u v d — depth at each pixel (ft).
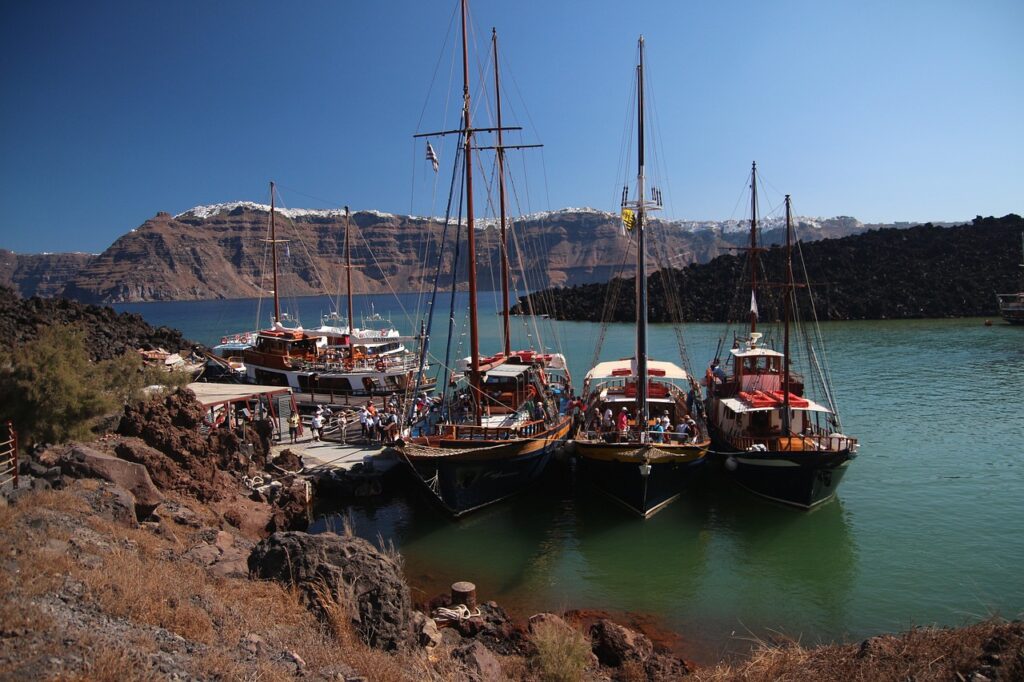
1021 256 393.91
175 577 42.11
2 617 30.55
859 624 63.93
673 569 76.89
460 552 82.23
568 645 48.11
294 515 84.84
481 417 101.45
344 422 122.11
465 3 107.24
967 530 84.23
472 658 44.80
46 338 84.89
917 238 447.83
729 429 108.27
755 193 134.92
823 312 379.76
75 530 44.80
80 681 27.48
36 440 72.90
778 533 86.17
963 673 37.37
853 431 130.52
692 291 431.84
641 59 95.86
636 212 96.37
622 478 92.17
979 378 180.45
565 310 475.31
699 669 52.24
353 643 40.52
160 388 101.55
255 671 33.83
